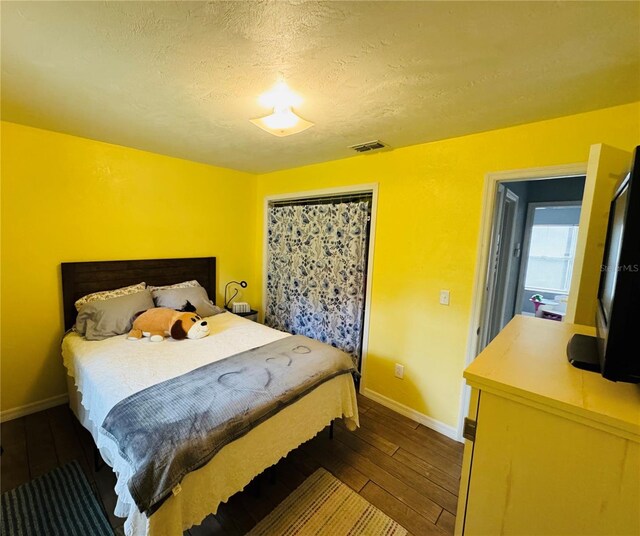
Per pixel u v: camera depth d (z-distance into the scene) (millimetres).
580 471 599
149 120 2084
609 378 658
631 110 1639
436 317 2449
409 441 2328
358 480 1916
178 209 3232
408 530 1592
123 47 1252
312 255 3355
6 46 1247
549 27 1067
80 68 1420
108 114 1993
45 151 2387
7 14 1051
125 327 2494
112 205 2773
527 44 1171
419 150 2461
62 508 1628
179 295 2945
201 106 1826
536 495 650
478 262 2219
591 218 1385
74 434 2229
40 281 2453
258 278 4078
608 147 1380
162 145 2695
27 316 2422
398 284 2654
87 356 2070
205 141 2543
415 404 2604
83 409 2031
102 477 1838
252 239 4020
